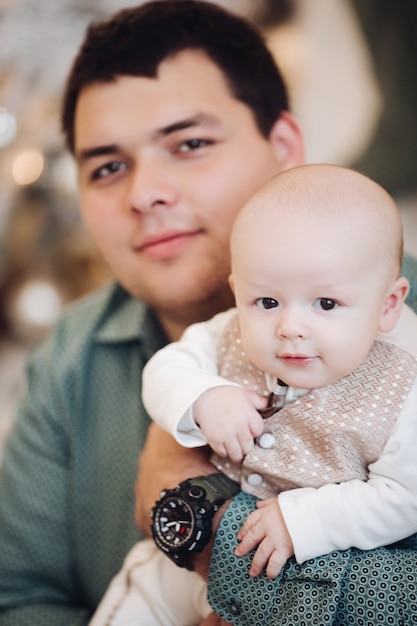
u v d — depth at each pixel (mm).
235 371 896
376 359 818
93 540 1271
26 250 2357
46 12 2225
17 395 2250
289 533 774
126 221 1134
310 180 805
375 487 774
